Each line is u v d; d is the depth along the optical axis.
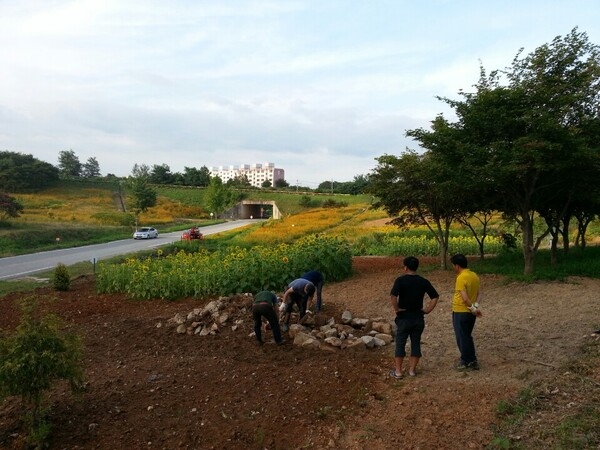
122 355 7.92
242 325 8.80
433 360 6.92
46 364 5.07
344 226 41.03
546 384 5.67
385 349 7.51
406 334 6.23
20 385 5.01
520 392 5.51
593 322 7.84
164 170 118.12
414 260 6.32
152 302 12.10
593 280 11.23
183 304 11.58
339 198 86.00
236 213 92.94
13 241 34.06
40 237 36.88
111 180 111.19
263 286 12.30
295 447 4.83
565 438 4.50
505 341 7.42
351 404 5.59
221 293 12.02
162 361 7.48
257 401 5.82
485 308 9.56
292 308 8.91
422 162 13.98
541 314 8.66
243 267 12.41
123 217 60.28
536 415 5.02
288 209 81.19
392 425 5.07
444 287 12.23
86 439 5.19
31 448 5.08
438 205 14.98
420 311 6.25
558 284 10.87
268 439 4.98
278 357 7.29
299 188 121.88
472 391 5.68
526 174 11.48
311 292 8.47
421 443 4.71
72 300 13.06
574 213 16.64
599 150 10.93
